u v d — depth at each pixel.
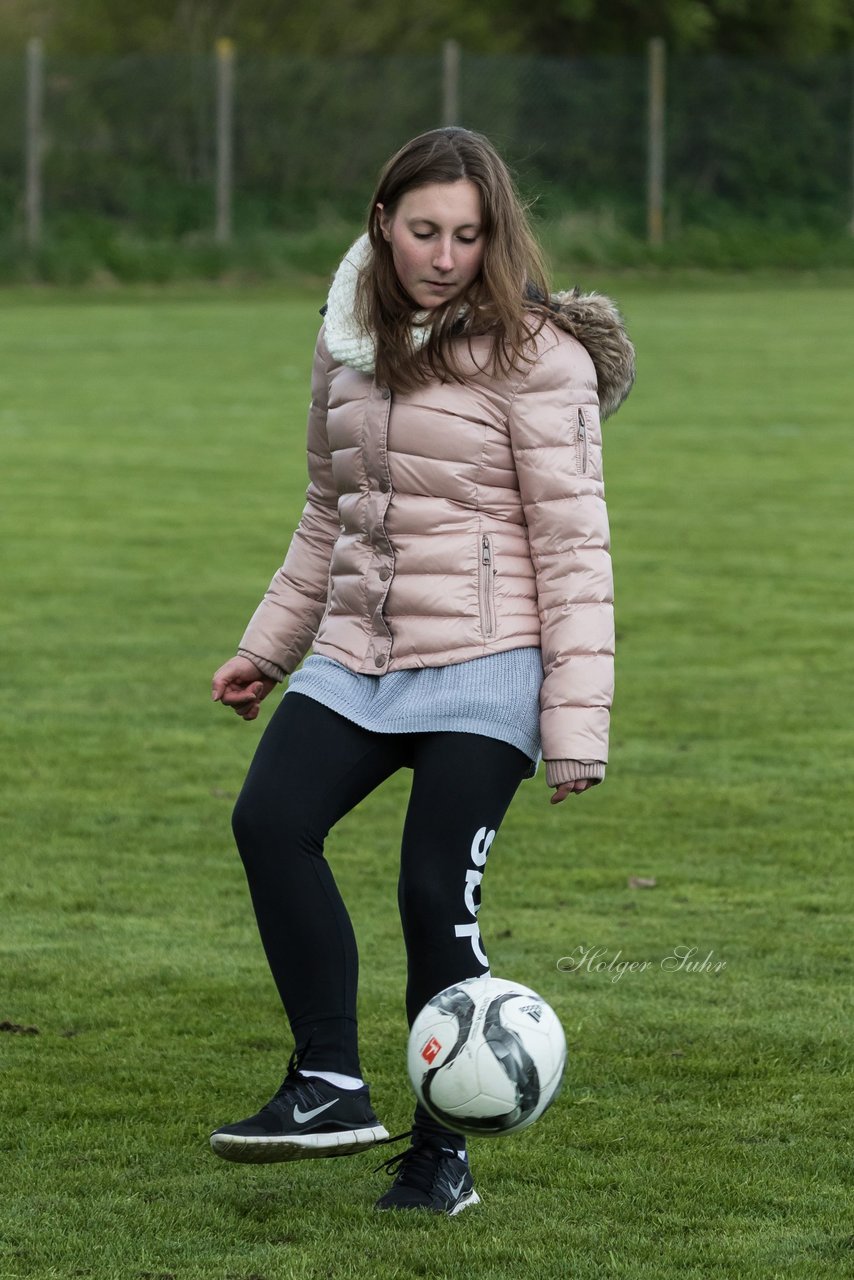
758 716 18.61
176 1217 8.14
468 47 89.56
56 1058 10.15
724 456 36.91
